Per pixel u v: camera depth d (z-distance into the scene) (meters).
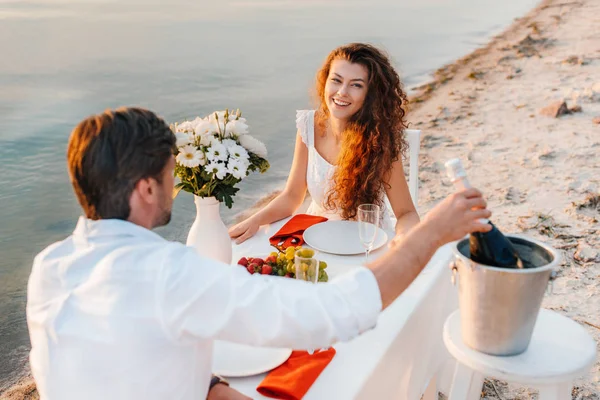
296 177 3.19
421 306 2.08
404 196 3.03
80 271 1.28
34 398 3.11
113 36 16.53
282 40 15.73
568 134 6.82
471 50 13.41
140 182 1.27
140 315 1.20
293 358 1.71
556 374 1.54
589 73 9.88
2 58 13.30
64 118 9.10
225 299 1.21
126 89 10.88
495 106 8.42
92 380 1.23
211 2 25.02
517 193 5.30
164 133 1.30
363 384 1.62
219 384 1.53
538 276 1.46
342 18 19.80
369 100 2.93
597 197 5.00
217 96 10.27
